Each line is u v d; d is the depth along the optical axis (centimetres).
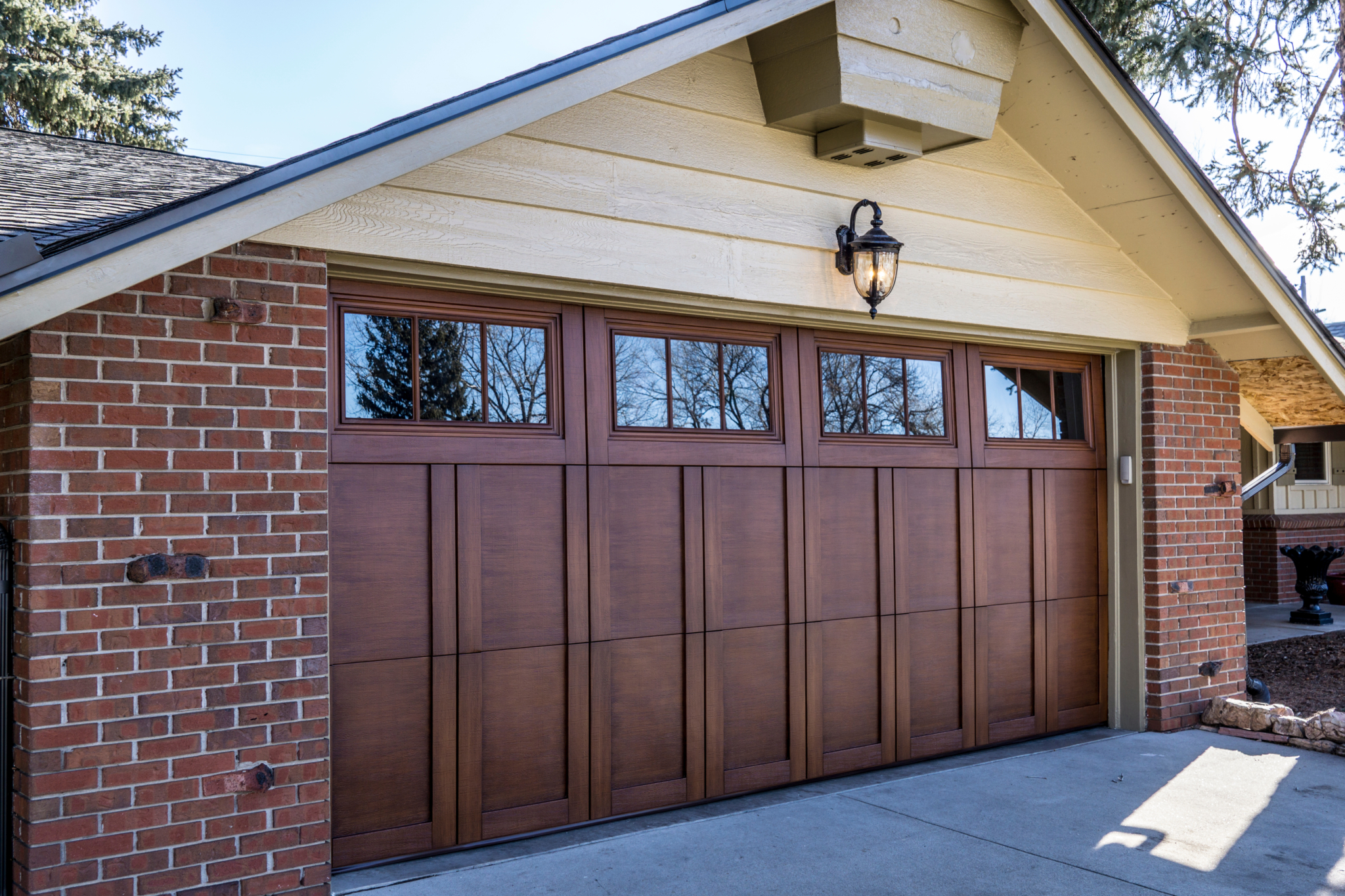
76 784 361
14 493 369
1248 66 1570
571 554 512
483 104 405
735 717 566
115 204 467
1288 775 612
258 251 406
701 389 564
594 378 524
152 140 2186
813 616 596
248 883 393
